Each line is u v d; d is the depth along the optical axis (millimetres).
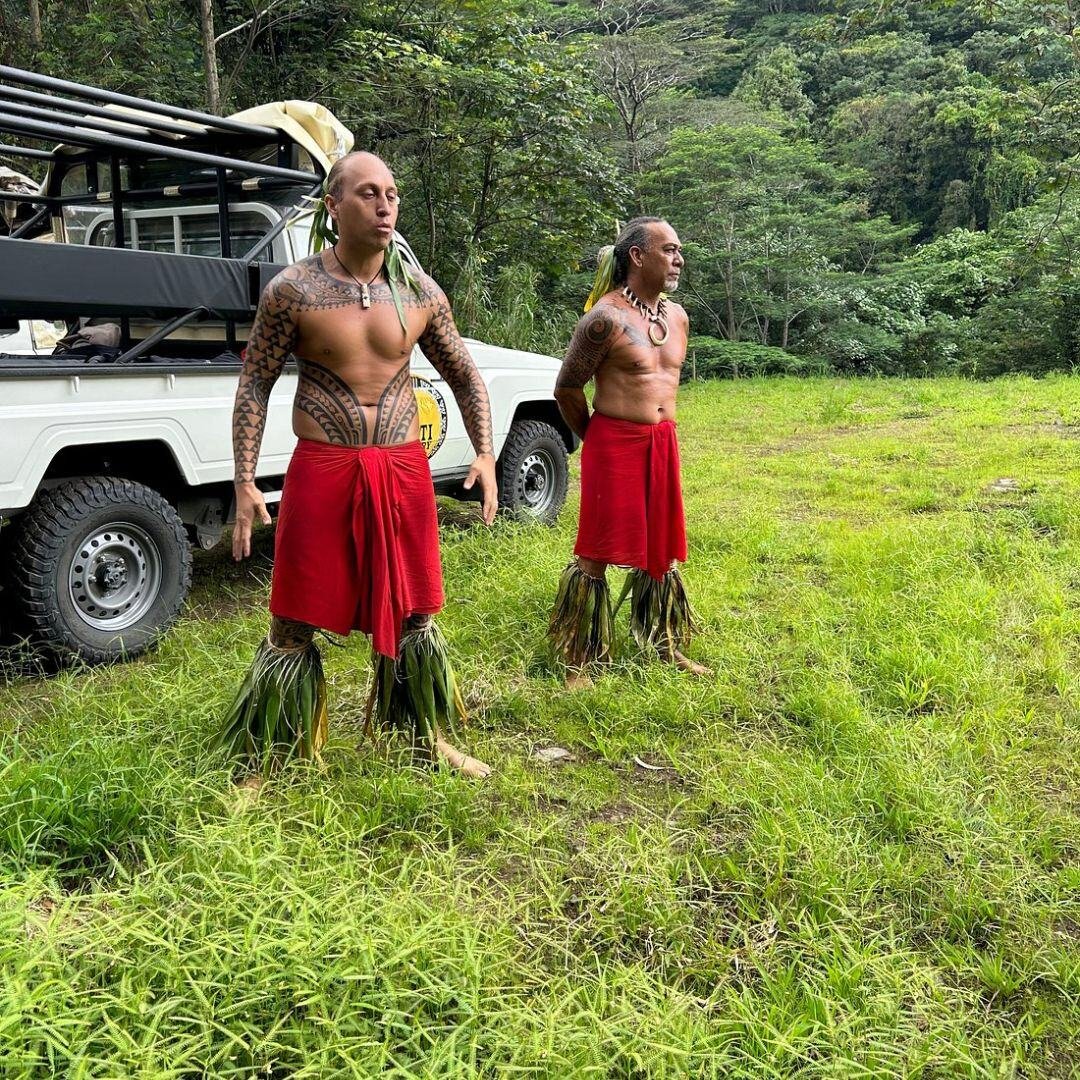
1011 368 21656
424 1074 1924
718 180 23641
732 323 24109
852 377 22359
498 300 14406
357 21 12734
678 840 2990
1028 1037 2264
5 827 2684
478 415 3367
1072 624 4594
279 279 2951
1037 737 3621
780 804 3062
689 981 2439
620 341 3877
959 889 2717
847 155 33031
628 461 3965
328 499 3039
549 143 13648
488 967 2246
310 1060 1948
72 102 4555
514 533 5855
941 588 5102
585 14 25188
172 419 4531
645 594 4219
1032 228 22062
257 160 5434
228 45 12445
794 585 5301
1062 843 2967
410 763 3369
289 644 3230
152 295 4289
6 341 6082
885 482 8133
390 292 3035
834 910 2637
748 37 40844
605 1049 2105
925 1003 2287
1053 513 6441
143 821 2838
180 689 3699
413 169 13812
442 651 3395
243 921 2268
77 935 2168
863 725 3564
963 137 31281
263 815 2896
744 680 4039
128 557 4465
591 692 3947
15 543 4117
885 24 38656
